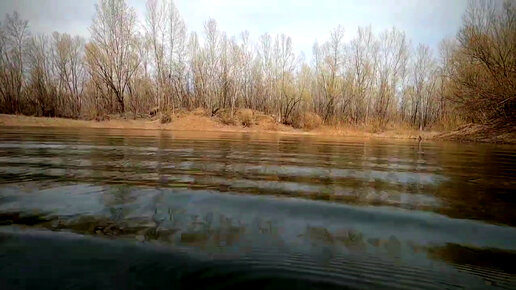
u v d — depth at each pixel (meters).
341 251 4.39
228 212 5.89
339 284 3.55
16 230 4.76
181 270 3.70
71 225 5.01
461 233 5.20
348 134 44.88
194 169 10.21
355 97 57.75
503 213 6.29
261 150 17.27
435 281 3.70
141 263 3.83
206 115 51.09
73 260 3.87
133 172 9.41
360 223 5.55
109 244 4.34
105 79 50.44
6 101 49.75
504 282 3.71
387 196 7.51
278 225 5.30
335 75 57.59
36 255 3.97
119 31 50.59
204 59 55.78
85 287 3.32
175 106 56.06
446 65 45.88
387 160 14.35
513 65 31.11
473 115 35.62
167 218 5.46
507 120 32.72
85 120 45.50
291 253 4.27
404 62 58.72
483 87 32.41
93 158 11.93
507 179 9.89
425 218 5.90
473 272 3.92
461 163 13.66
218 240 4.59
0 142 17.28
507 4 31.81
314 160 13.59
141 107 56.19
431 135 40.09
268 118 53.22
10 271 3.60
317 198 7.11
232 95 55.69
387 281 3.66
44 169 9.52
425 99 61.56
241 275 3.64
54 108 50.78
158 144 18.67
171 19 52.81
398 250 4.50
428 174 10.61
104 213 5.63
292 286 3.47
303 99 58.66
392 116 60.00
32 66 50.88
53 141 18.42
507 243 4.82
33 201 6.25
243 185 8.17
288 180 9.02
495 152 19.45
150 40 52.75
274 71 59.50
